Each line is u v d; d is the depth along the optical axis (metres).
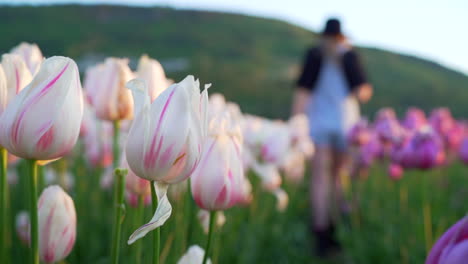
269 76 27.91
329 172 3.77
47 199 1.05
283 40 40.72
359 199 4.46
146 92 0.79
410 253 2.99
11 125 0.78
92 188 2.69
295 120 3.46
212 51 34.19
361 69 3.84
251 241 2.78
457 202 4.35
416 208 3.68
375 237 3.55
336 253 3.63
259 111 17.39
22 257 1.67
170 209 0.78
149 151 0.78
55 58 0.80
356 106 4.01
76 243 2.09
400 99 25.39
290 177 3.71
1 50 27.47
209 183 1.01
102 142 2.46
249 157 2.20
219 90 21.69
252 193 2.47
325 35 3.77
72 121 0.81
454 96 28.00
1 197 1.01
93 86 1.43
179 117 0.79
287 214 3.89
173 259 1.46
